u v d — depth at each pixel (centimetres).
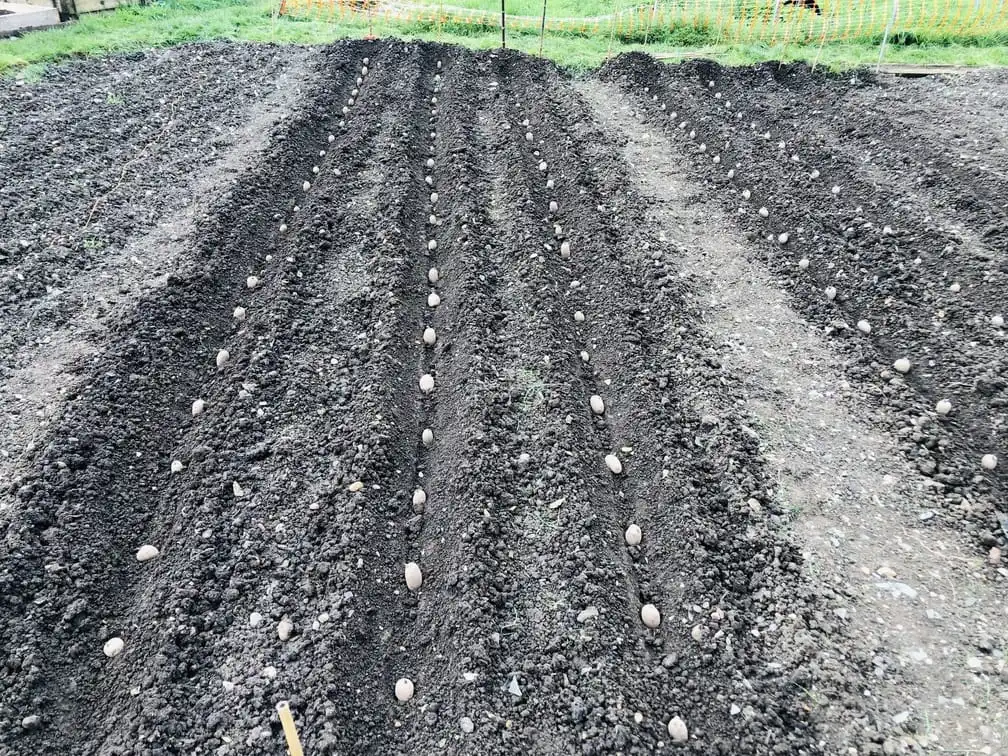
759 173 685
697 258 577
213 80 898
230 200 618
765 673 305
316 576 345
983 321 488
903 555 354
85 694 304
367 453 404
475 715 291
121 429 416
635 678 307
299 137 736
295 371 462
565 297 535
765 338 497
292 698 294
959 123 796
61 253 561
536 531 366
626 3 1202
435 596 341
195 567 346
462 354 473
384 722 297
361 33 1090
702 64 934
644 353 475
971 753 274
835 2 1180
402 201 623
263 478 393
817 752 278
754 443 411
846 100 865
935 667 304
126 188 655
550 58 981
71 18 1096
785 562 347
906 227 588
